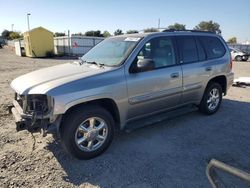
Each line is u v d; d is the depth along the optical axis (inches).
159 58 184.9
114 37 207.5
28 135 187.0
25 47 1245.7
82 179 135.3
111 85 154.7
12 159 153.2
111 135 161.5
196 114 238.7
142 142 179.0
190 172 142.6
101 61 178.2
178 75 193.9
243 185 129.8
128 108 167.5
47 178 135.6
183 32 209.3
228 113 245.0
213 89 232.8
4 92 323.6
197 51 215.2
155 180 134.9
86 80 147.9
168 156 159.9
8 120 218.1
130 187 129.1
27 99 142.3
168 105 195.6
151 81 175.5
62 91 138.2
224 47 243.6
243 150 169.6
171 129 203.2
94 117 151.6
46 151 163.5
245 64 904.3
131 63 166.6
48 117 137.7
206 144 177.8
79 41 1346.0
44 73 164.7
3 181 132.0
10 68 639.1
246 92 342.0
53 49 1246.9
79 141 148.7
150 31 200.1
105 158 156.6
